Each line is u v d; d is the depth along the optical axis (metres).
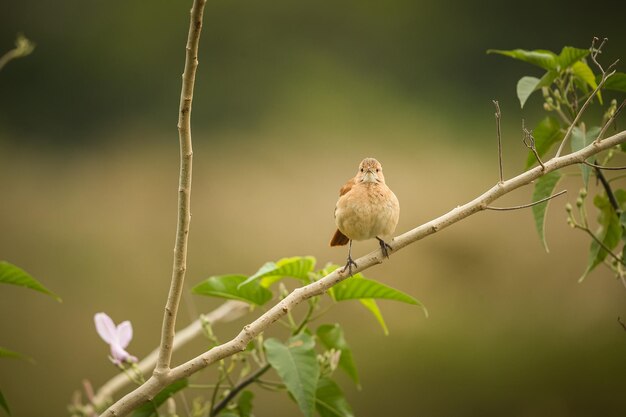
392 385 13.07
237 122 20.62
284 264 5.52
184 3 21.84
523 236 15.66
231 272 15.55
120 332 5.18
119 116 21.38
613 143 4.90
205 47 21.30
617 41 20.94
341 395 5.50
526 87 5.88
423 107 20.80
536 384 12.84
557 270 14.98
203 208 17.58
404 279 15.18
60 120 21.20
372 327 14.16
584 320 14.05
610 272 14.72
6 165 19.48
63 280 15.16
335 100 20.75
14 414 12.34
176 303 4.53
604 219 6.02
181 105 4.32
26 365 13.13
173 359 12.74
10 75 21.42
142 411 5.44
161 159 19.75
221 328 13.34
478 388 12.89
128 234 16.86
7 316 14.16
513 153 18.70
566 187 15.54
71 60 21.64
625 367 12.78
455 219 4.91
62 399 12.64
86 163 20.14
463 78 21.42
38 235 16.67
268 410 12.26
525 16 21.64
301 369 4.94
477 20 21.72
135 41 21.80
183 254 4.50
